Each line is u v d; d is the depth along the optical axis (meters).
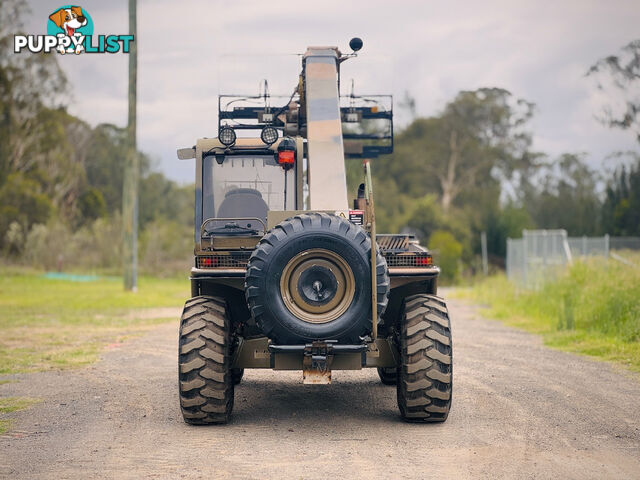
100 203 68.50
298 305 6.90
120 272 44.84
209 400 7.35
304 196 8.66
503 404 8.36
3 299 24.44
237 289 7.93
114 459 6.35
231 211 8.60
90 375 10.62
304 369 7.10
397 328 7.71
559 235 22.20
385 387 9.73
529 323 17.02
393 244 8.06
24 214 54.66
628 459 6.21
